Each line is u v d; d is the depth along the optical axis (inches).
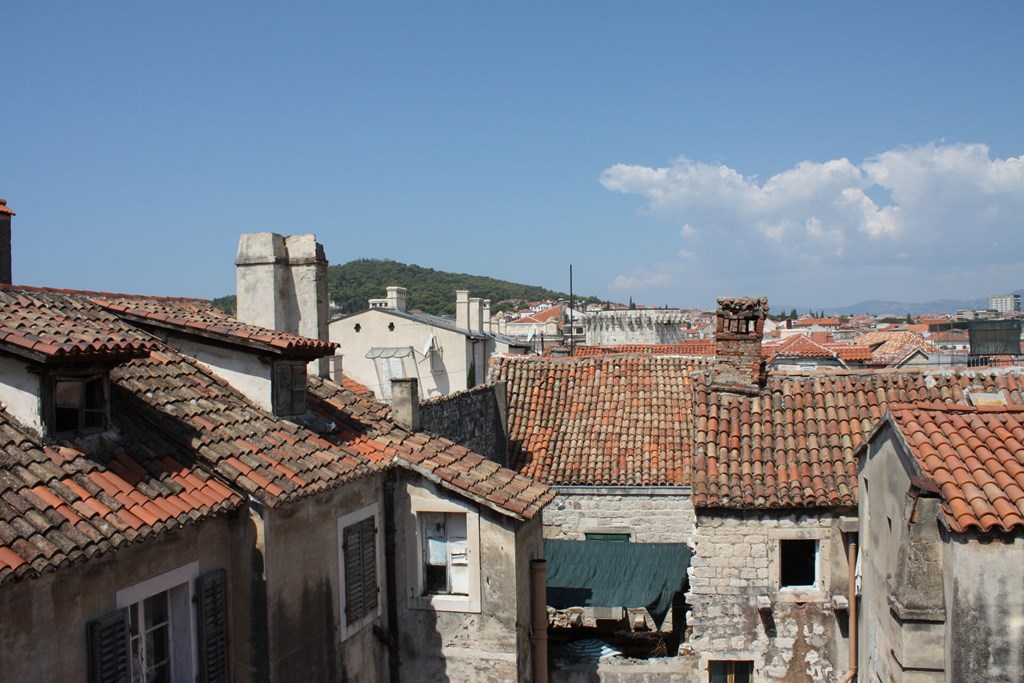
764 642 663.1
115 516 348.2
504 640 541.6
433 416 703.7
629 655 737.6
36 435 366.6
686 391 991.6
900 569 458.3
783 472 677.3
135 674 367.6
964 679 421.1
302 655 450.0
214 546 411.5
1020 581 417.7
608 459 898.1
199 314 569.3
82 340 387.2
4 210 546.0
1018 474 445.7
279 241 620.7
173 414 445.1
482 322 2132.1
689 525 854.5
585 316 3107.8
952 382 745.6
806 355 1850.4
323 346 537.6
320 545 472.7
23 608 307.6
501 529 543.5
